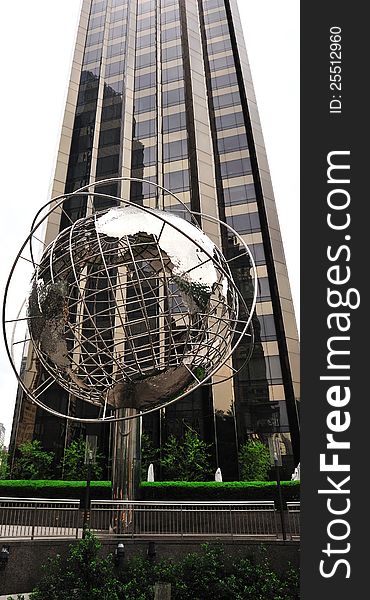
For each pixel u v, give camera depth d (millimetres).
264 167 40938
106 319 28594
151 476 20672
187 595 8891
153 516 11078
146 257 12047
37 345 11203
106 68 48906
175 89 45906
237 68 47750
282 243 37094
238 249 37188
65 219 38969
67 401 30375
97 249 11781
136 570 9320
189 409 30422
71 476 25703
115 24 52750
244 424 30500
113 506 10984
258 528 11297
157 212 11227
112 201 39219
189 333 11023
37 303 10820
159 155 41656
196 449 26500
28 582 8859
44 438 29375
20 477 26719
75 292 27828
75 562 9062
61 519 11070
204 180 39031
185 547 10141
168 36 50531
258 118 44438
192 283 10672
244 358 32594
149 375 11906
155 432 29828
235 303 12039
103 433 29969
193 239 10109
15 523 10078
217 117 45219
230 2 52375
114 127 44094
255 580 9414
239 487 15508
